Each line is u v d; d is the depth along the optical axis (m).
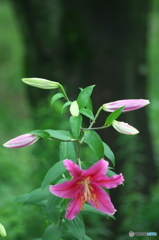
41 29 6.63
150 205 5.51
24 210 4.88
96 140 2.53
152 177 7.32
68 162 2.47
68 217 2.52
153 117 10.19
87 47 6.62
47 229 2.87
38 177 4.88
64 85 6.61
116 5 6.67
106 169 2.49
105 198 2.54
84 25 6.58
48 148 4.80
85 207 2.84
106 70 6.70
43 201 2.89
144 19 7.09
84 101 2.57
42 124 5.03
